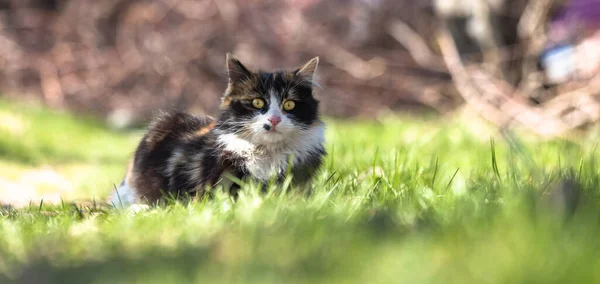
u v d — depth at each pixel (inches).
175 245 164.6
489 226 159.9
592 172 237.0
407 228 165.6
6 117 602.2
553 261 129.0
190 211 216.4
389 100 780.6
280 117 266.2
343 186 243.3
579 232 148.7
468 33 629.3
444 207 195.3
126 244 170.2
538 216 158.1
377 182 247.8
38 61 895.1
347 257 139.6
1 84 886.4
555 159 363.3
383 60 799.7
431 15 800.9
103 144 616.7
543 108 559.8
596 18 642.8
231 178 249.8
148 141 299.1
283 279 126.4
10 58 899.4
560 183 185.3
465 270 125.5
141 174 292.4
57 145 565.9
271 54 828.0
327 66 817.5
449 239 149.7
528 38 608.4
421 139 462.3
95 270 142.0
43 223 223.8
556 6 604.4
